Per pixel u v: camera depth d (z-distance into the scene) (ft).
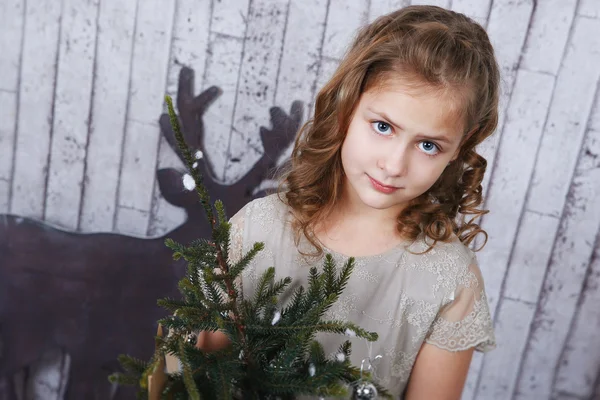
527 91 5.47
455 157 3.38
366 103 3.06
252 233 3.73
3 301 6.16
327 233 3.65
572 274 5.92
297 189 3.65
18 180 6.20
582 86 5.40
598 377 6.16
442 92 2.91
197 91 5.76
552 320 6.08
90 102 5.92
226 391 2.54
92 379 6.25
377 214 3.58
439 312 3.57
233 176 5.90
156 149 5.97
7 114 6.02
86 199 6.19
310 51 5.57
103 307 6.12
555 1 5.25
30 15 5.76
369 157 3.01
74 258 6.06
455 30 3.18
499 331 6.20
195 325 2.81
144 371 2.56
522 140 5.60
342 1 5.44
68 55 5.82
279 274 3.67
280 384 2.68
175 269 5.99
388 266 3.54
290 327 2.83
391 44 3.06
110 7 5.66
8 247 6.10
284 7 5.51
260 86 5.70
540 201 5.75
